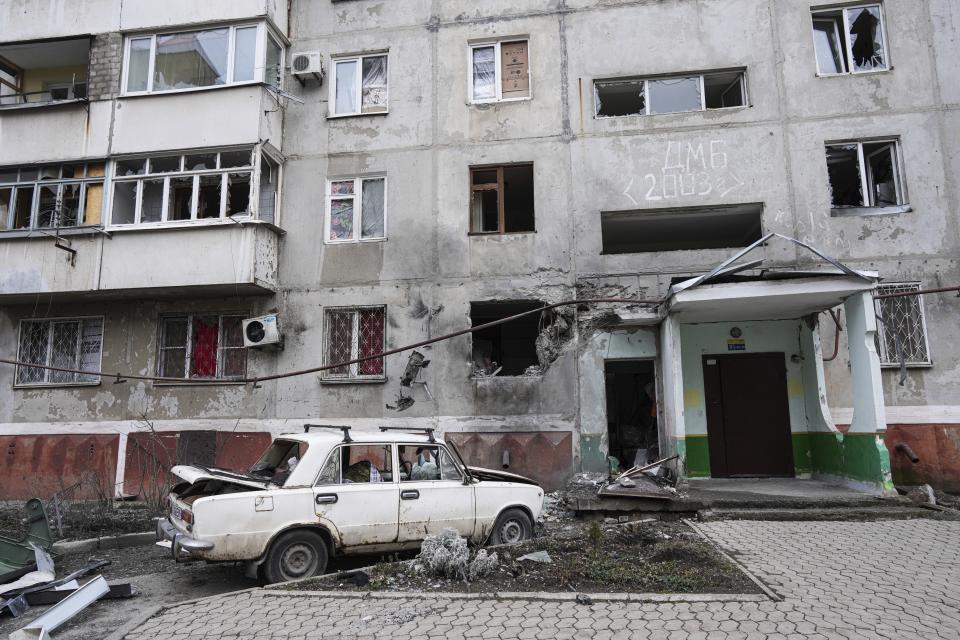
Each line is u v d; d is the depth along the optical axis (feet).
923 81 36.40
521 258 38.42
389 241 39.75
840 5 38.09
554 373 36.96
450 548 19.62
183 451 38.91
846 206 37.40
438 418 37.29
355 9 42.80
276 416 38.73
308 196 40.98
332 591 17.89
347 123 41.52
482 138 40.04
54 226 39.86
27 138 40.98
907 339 34.37
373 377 38.37
